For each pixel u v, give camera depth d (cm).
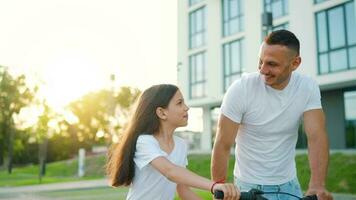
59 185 2056
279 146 328
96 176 2784
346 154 1588
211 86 2766
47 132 3198
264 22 1636
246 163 338
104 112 6253
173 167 260
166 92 291
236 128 329
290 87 317
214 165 340
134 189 290
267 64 299
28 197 1552
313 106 325
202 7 2889
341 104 2205
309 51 2120
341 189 1332
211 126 2980
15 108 3853
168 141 294
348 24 1964
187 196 308
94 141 6531
